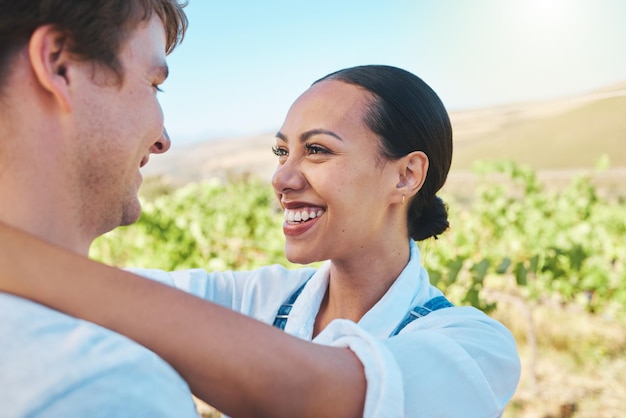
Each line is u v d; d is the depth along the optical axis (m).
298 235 1.30
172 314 0.75
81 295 0.73
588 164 20.94
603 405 5.59
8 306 0.68
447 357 0.91
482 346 1.04
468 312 1.19
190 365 0.73
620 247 6.57
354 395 0.79
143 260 6.84
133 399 0.65
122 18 0.82
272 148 1.40
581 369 6.41
